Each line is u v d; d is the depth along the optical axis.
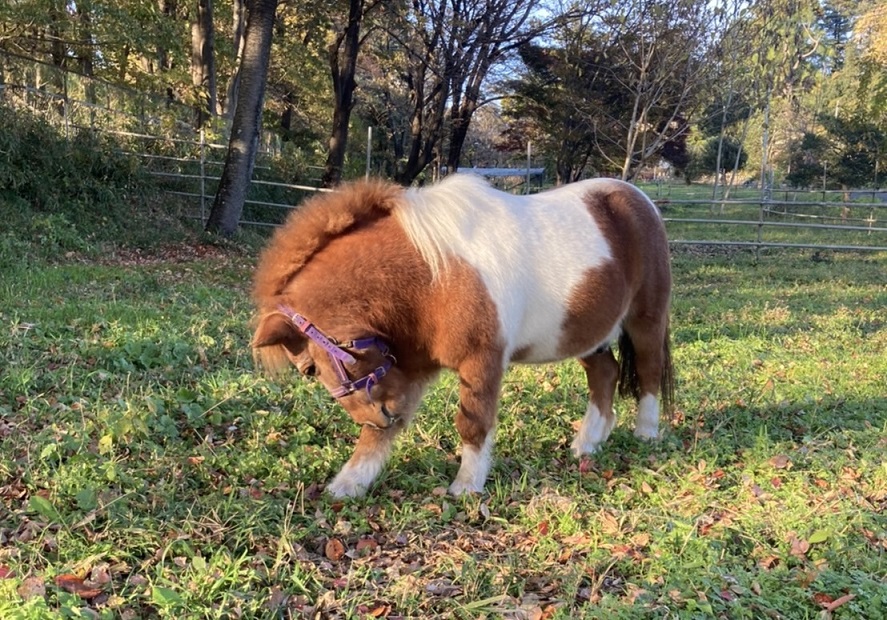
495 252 3.39
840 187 31.19
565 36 20.09
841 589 2.60
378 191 3.35
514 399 5.00
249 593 2.44
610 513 3.30
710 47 12.38
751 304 9.16
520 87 23.06
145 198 13.26
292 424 4.16
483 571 2.72
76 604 2.25
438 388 4.92
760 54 11.71
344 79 15.66
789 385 5.50
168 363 4.86
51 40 15.11
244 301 7.79
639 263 4.17
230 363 5.20
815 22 12.31
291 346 3.16
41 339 5.09
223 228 12.80
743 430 4.55
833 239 17.64
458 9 16.39
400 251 3.23
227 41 21.48
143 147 14.30
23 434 3.51
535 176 35.44
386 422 3.21
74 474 3.06
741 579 2.64
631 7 12.31
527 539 3.11
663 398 4.60
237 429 3.99
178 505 3.00
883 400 5.13
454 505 3.36
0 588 2.24
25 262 8.52
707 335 7.39
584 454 4.12
